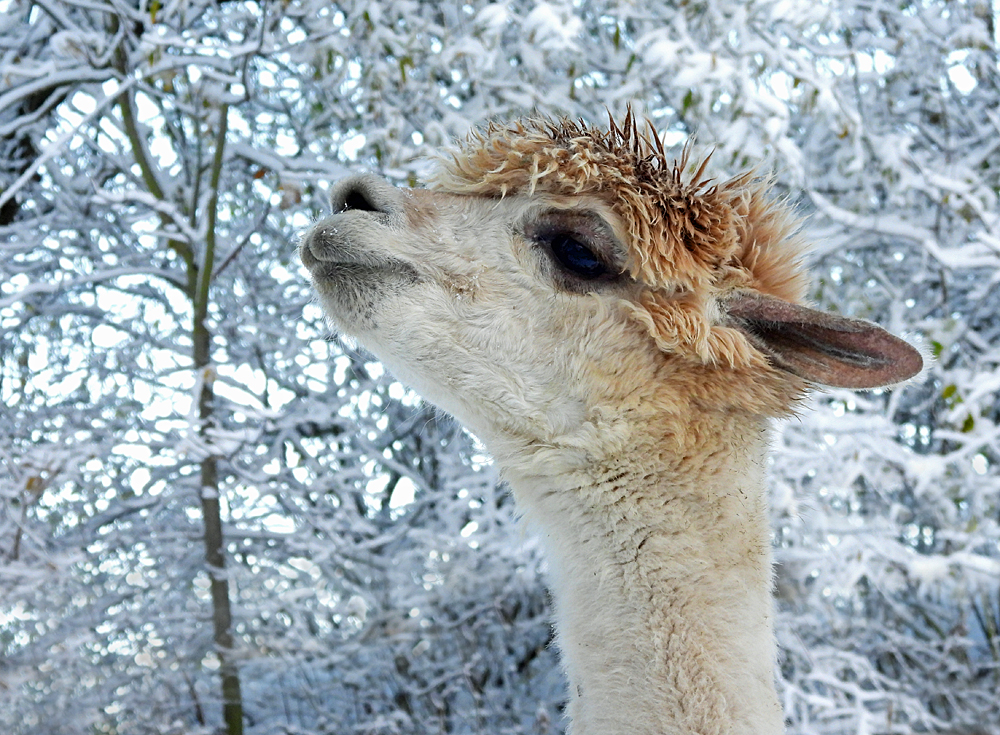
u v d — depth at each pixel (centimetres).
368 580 648
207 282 594
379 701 649
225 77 565
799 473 582
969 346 697
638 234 259
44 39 686
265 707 665
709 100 537
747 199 278
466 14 638
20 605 578
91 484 635
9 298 580
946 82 709
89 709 576
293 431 671
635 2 576
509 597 655
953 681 671
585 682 246
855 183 646
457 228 273
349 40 606
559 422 262
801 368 261
